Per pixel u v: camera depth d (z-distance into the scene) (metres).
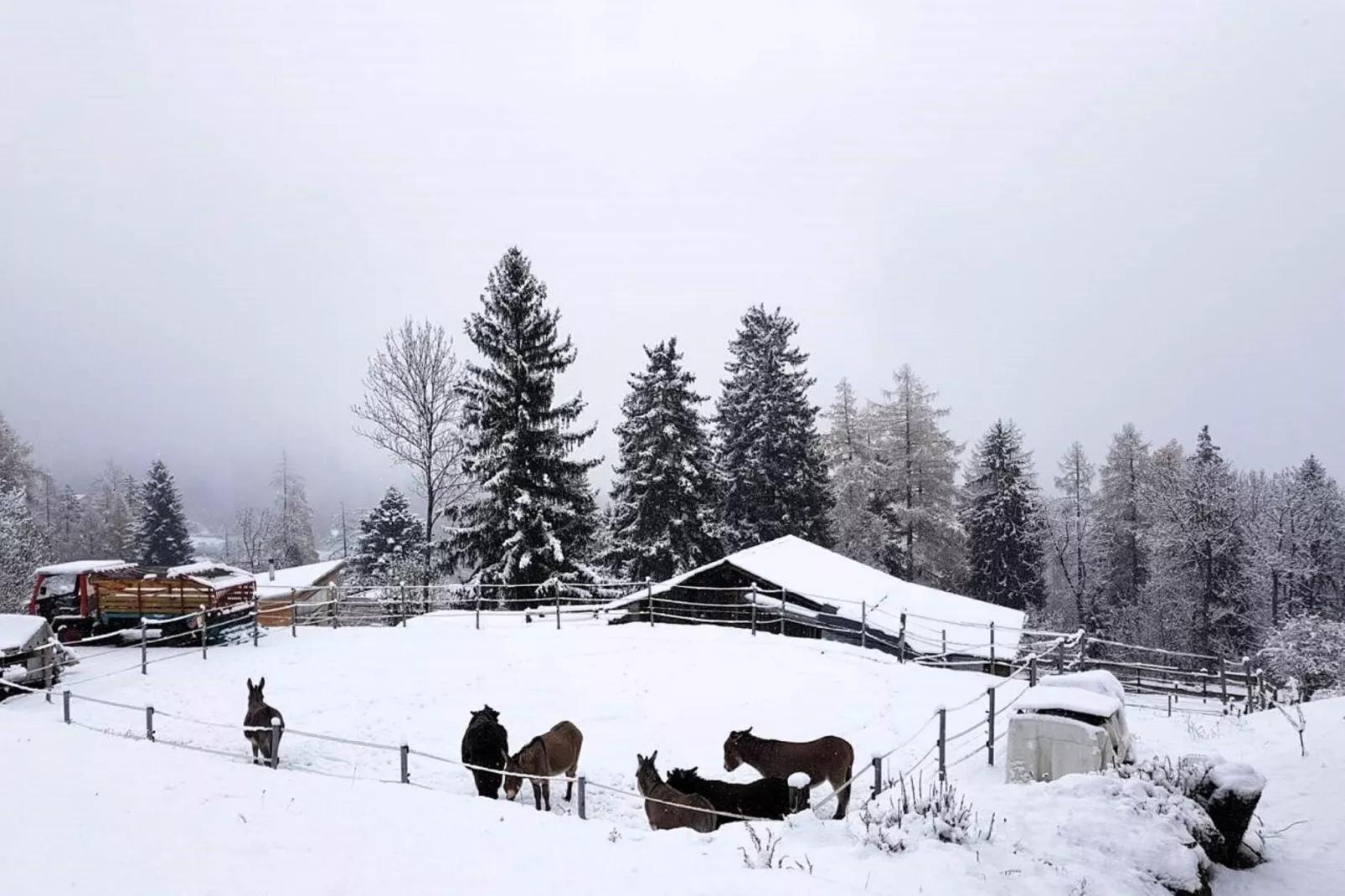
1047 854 7.52
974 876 6.96
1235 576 48.59
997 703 16.95
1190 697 23.00
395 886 6.86
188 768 10.97
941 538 56.38
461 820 9.04
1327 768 10.98
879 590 28.62
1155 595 51.94
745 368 54.12
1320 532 52.00
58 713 15.47
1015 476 56.69
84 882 6.72
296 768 12.96
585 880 6.98
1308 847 8.82
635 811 11.87
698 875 7.05
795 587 27.25
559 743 11.98
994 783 11.42
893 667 19.98
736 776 13.16
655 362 45.03
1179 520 49.19
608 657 20.42
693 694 17.62
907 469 57.69
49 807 8.67
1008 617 28.67
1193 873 7.43
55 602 22.83
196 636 21.75
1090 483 63.69
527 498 34.75
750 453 49.62
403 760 11.30
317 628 24.94
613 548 47.84
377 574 57.91
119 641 21.84
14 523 46.66
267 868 7.21
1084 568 61.69
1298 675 28.61
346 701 16.77
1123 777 9.17
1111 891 6.95
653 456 44.16
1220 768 8.81
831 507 52.06
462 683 18.19
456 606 36.88
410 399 38.31
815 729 15.59
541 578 35.44
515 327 36.94
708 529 44.78
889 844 7.45
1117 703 11.19
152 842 7.77
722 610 29.42
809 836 8.08
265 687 17.67
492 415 36.06
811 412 50.81
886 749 14.48
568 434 37.44
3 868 6.93
